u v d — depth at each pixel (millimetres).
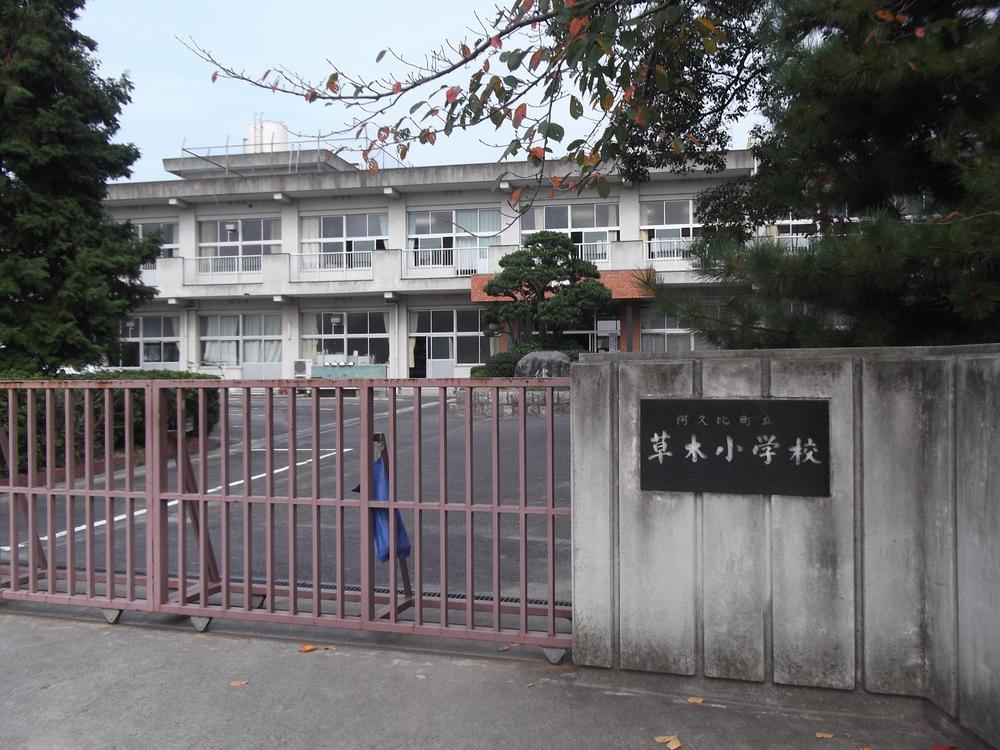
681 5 4914
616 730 3129
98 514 8086
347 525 7273
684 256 4512
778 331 4023
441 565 3951
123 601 4441
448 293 28609
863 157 4340
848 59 3803
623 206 26922
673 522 3461
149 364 30609
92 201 13008
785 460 3309
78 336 11812
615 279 25203
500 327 24234
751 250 3922
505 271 22469
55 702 3434
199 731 3154
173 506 8422
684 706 3348
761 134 7590
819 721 3207
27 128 11789
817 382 3289
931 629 3129
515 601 4297
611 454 3553
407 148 4363
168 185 29078
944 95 3920
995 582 2684
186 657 3955
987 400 2711
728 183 8984
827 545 3279
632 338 26453
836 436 3268
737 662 3391
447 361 28969
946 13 4133
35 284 11656
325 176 28391
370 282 28172
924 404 3168
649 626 3500
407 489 9078
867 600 3242
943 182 4223
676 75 6906
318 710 3326
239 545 6559
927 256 3402
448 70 4211
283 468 10969
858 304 3953
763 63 6496
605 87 3842
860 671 3270
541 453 11984
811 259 3734
